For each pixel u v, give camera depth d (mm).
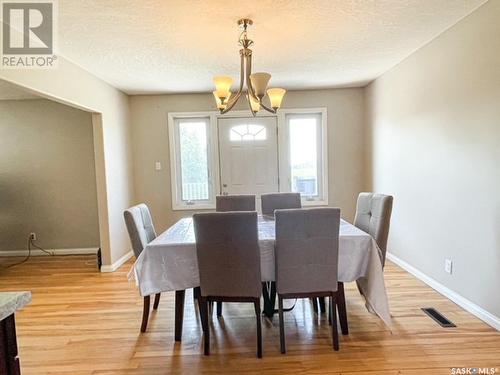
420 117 3209
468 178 2547
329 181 4777
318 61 3424
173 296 3135
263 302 2906
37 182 4746
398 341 2209
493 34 2236
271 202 3412
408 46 3094
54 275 3838
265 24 2479
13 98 4566
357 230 2412
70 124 4676
